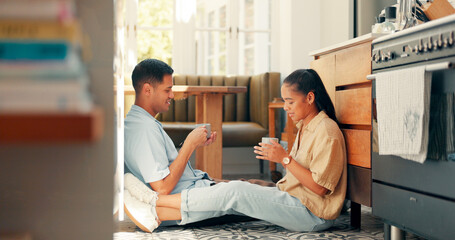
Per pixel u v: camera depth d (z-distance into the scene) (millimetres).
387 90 1667
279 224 2037
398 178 1692
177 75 4027
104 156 831
